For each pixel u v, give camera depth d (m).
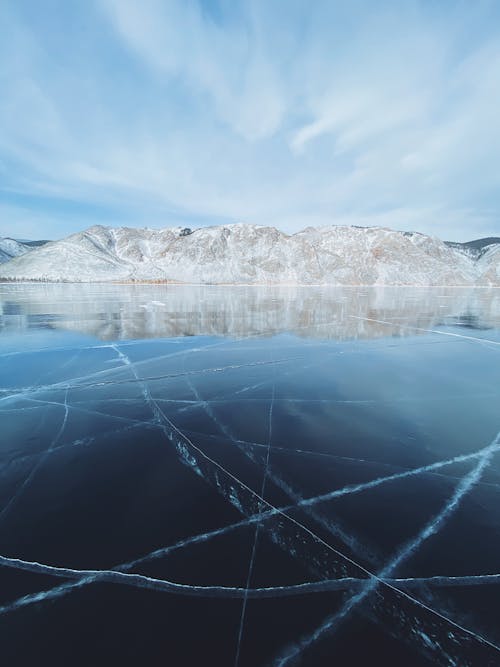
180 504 4.75
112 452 6.25
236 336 18.14
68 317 24.83
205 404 8.71
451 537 4.17
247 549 3.93
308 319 24.91
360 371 11.70
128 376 11.05
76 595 3.35
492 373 11.48
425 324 22.67
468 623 3.13
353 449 6.43
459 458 6.12
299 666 2.74
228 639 2.95
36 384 10.19
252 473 5.57
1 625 3.08
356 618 3.14
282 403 8.80
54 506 4.70
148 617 3.13
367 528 4.32
